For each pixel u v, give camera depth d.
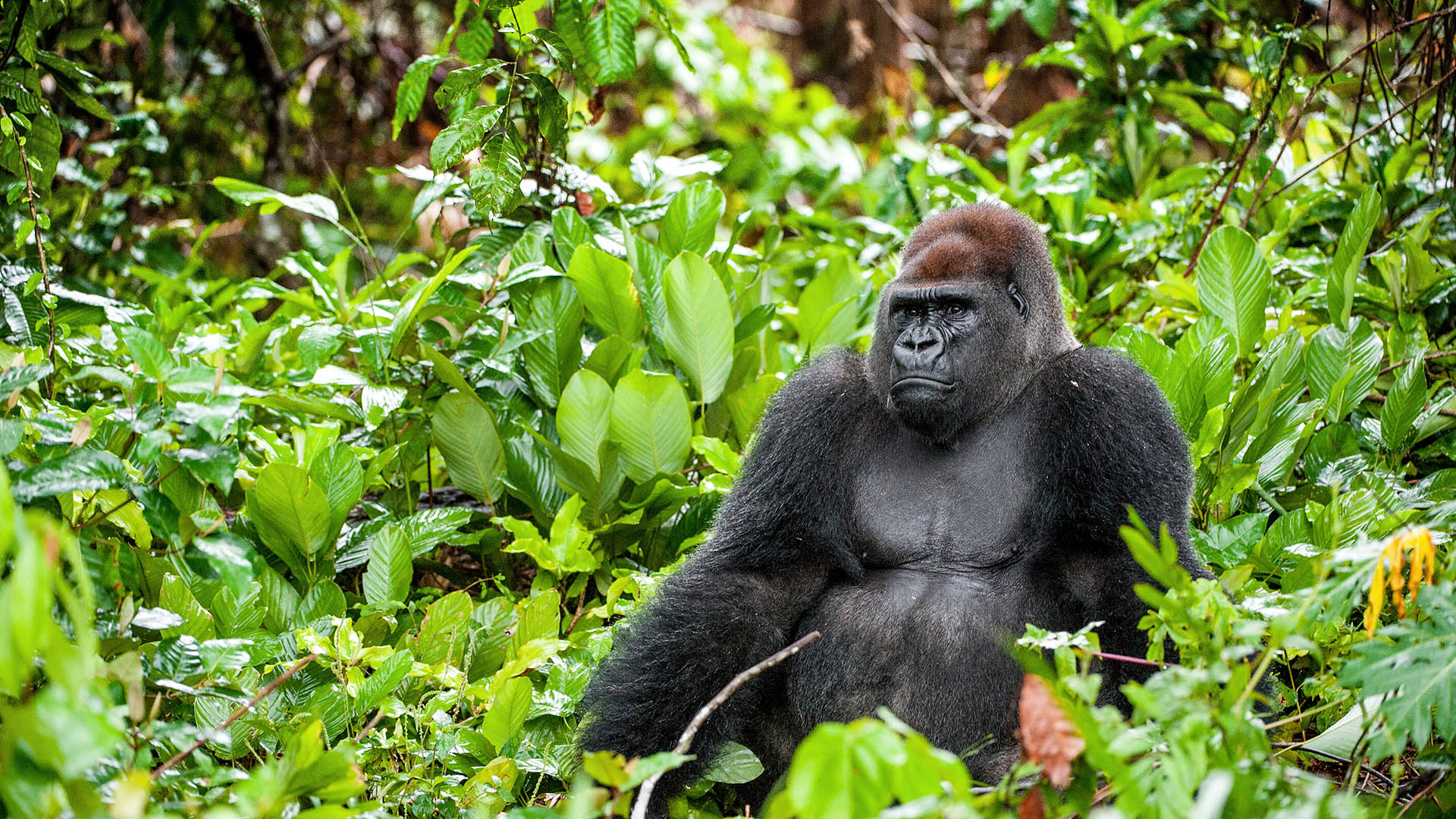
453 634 8.26
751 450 8.46
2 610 3.84
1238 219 14.08
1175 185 15.30
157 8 15.35
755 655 7.68
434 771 7.45
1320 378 10.51
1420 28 14.06
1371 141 14.59
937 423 7.94
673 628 7.56
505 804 7.16
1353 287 10.59
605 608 8.91
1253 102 14.12
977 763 7.34
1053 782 4.71
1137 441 7.70
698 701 7.41
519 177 10.52
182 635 6.19
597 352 10.64
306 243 16.25
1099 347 8.27
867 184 18.59
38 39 11.12
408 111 10.64
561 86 12.80
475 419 10.02
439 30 19.84
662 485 9.88
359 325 11.66
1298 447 10.23
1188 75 16.42
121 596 5.93
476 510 10.69
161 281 13.46
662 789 7.27
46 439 6.25
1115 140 15.63
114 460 5.62
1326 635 7.37
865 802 4.35
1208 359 10.11
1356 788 6.55
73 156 14.60
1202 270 10.76
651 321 11.30
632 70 10.55
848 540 8.13
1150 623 5.82
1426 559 5.19
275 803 5.12
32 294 9.55
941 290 8.09
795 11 27.59
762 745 7.89
